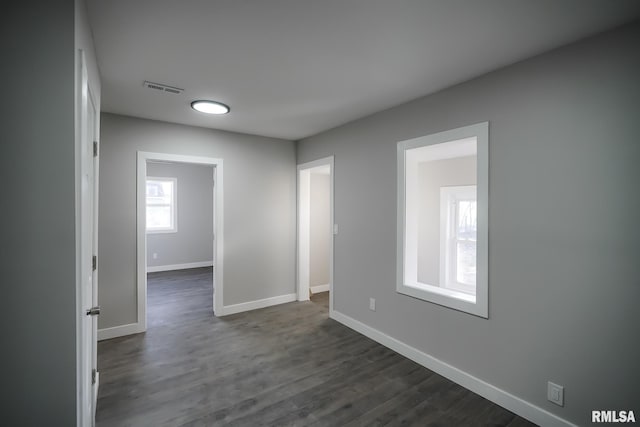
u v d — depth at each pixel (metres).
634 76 1.70
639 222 1.70
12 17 1.10
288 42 1.95
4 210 1.09
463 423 2.10
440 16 1.67
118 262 3.46
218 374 2.69
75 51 1.18
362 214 3.55
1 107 1.09
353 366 2.84
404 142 3.03
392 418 2.14
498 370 2.30
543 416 2.05
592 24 1.73
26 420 1.12
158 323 3.86
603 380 1.82
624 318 1.75
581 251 1.90
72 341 1.16
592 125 1.85
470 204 4.54
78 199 1.21
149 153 3.61
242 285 4.30
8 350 1.10
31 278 1.12
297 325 3.80
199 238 7.71
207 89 2.71
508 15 1.65
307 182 4.75
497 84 2.30
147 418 2.13
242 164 4.27
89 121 1.79
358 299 3.62
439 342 2.73
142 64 2.24
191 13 1.65
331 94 2.81
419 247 5.07
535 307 2.10
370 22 1.73
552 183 2.02
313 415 2.17
